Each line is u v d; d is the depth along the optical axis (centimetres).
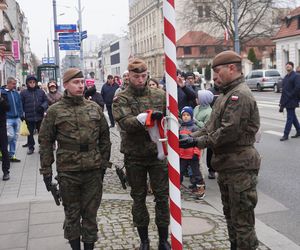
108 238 511
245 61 5100
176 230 340
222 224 549
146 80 446
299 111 1836
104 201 660
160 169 452
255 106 369
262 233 518
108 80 1678
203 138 372
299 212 602
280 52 4594
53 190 444
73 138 428
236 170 373
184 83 801
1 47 2555
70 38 2978
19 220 592
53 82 1206
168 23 330
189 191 714
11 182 827
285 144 1139
